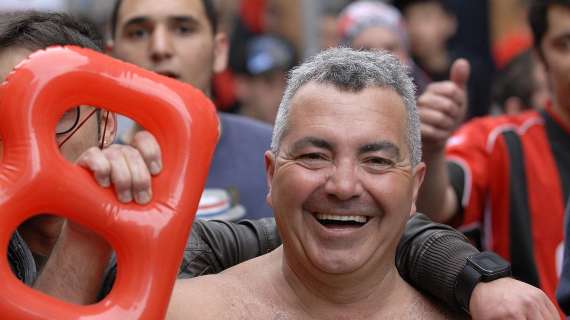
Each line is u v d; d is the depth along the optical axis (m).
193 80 5.91
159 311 3.22
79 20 4.13
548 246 5.81
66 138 3.65
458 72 5.02
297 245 3.62
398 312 3.77
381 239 3.62
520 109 8.02
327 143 3.54
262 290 3.75
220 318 3.63
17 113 3.19
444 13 8.84
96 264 3.28
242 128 5.84
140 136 3.30
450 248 3.80
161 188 3.26
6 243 3.16
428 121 5.01
